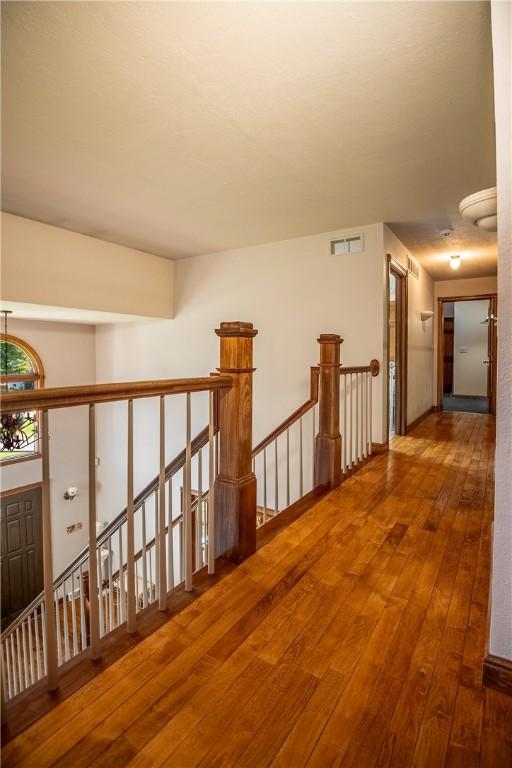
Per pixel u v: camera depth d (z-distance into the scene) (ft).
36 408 3.49
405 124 7.33
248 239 14.30
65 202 11.03
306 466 13.99
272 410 14.79
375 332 12.71
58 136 7.74
